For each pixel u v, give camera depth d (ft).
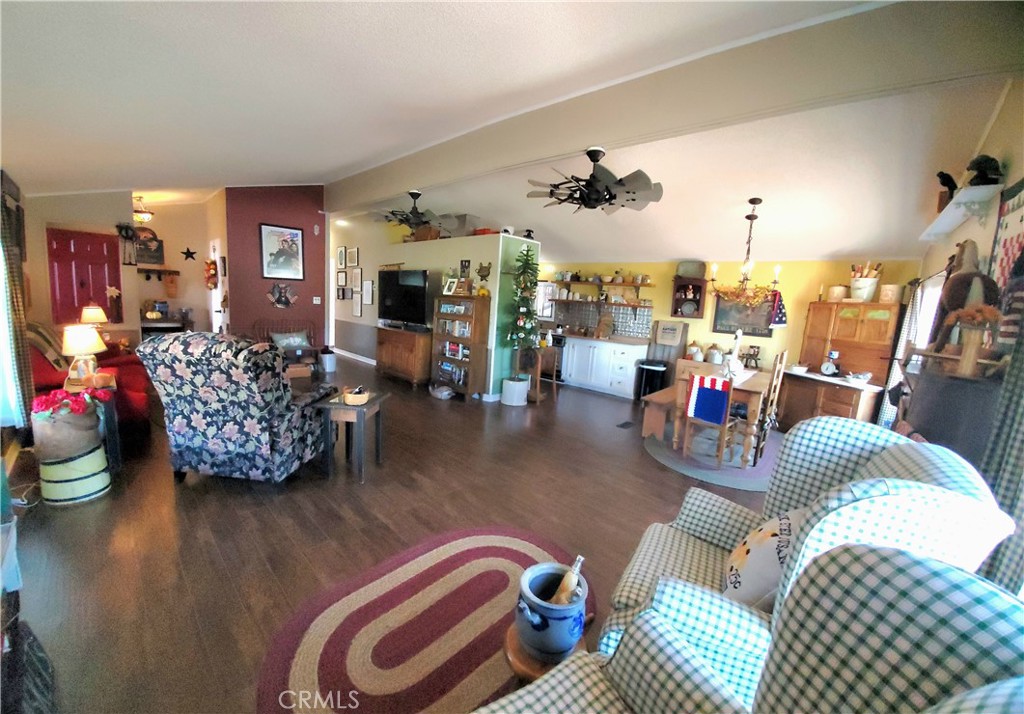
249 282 18.35
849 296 14.43
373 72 7.69
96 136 9.30
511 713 2.77
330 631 5.39
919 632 1.99
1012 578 3.70
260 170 14.98
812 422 5.17
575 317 23.00
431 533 7.70
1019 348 4.16
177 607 5.62
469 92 9.01
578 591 4.07
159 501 8.25
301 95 8.39
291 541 7.22
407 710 4.47
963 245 7.82
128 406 11.59
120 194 16.61
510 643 4.09
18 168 10.97
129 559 6.53
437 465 10.75
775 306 14.37
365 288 24.68
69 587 5.87
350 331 26.35
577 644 4.04
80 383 9.41
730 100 7.41
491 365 17.46
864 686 2.09
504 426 14.33
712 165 10.98
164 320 22.70
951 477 3.36
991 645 1.80
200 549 6.86
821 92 6.64
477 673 4.94
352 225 25.48
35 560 6.38
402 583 6.33
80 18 5.19
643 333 20.31
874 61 6.23
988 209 6.58
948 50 5.75
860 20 6.28
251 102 8.46
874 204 11.00
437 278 19.77
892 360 13.15
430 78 8.12
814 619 2.38
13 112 7.52
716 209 13.33
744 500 9.79
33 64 6.04
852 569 2.33
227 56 6.63
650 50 7.43
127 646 4.99
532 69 7.99
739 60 7.28
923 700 1.88
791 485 5.18
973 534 2.91
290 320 19.62
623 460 11.85
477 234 18.34
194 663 4.84
